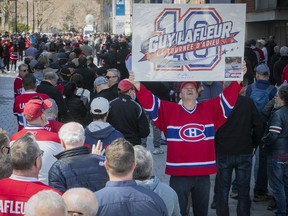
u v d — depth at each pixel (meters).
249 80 11.26
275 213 7.96
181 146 6.38
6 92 23.20
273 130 7.59
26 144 4.60
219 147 7.39
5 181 4.55
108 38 39.28
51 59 18.84
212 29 6.17
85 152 5.45
